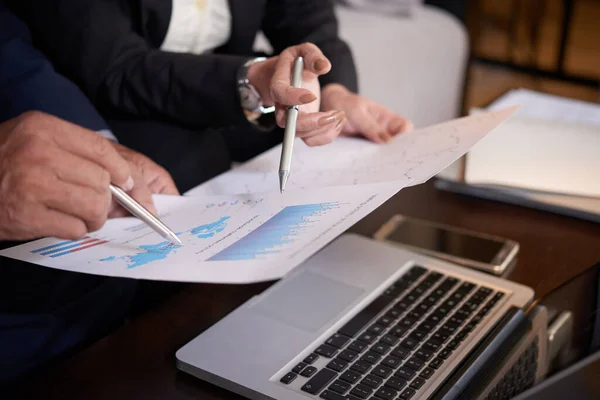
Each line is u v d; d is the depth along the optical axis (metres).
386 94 2.11
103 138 0.63
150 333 0.61
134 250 0.57
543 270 0.72
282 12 1.23
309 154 0.78
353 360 0.55
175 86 0.93
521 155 0.97
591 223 0.83
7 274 0.81
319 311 0.62
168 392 0.54
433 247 0.76
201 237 0.57
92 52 0.99
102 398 0.54
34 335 0.74
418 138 0.77
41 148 0.59
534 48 3.51
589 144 0.99
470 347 0.57
